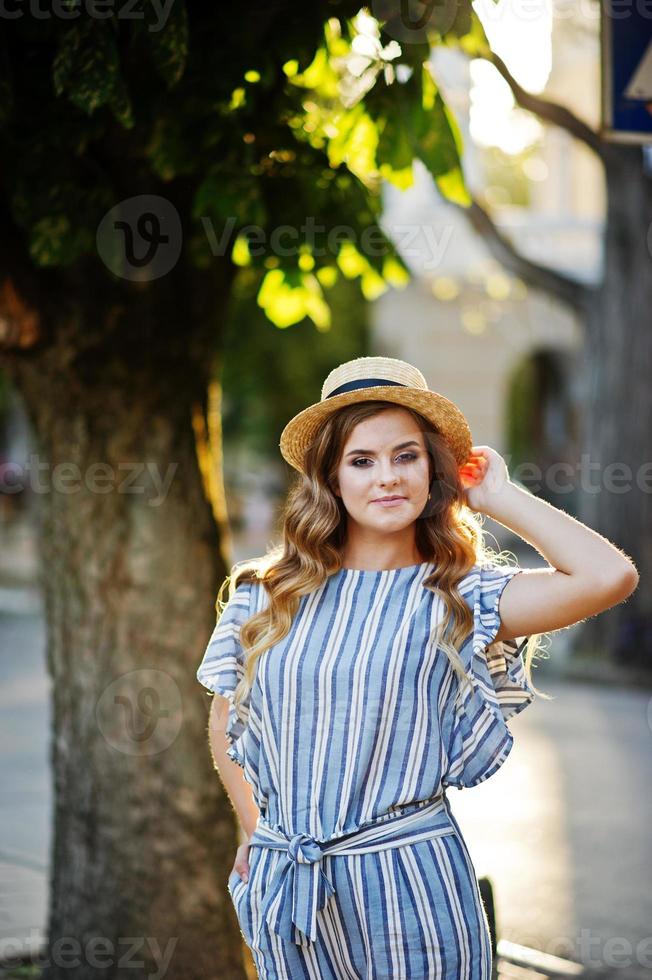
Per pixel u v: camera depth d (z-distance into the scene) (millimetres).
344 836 3277
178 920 5516
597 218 34062
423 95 4758
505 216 33625
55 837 5730
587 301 18375
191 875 5527
